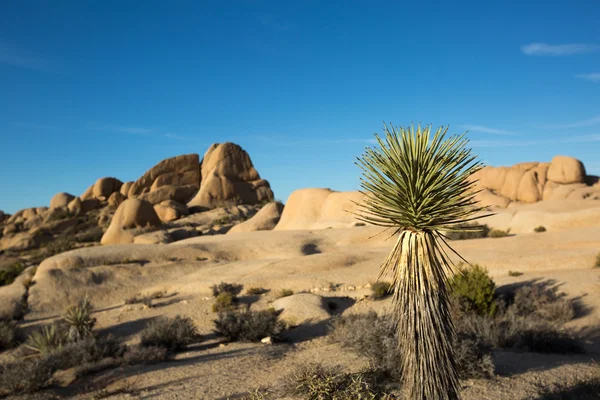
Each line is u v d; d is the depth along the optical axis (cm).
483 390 945
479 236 3778
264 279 2772
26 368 1367
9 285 3228
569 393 898
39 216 8938
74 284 2995
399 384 902
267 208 6544
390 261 486
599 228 3259
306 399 810
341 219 5228
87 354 1573
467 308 1725
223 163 9288
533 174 6506
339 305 2347
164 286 2952
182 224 7119
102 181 9556
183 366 1445
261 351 1609
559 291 2053
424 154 431
